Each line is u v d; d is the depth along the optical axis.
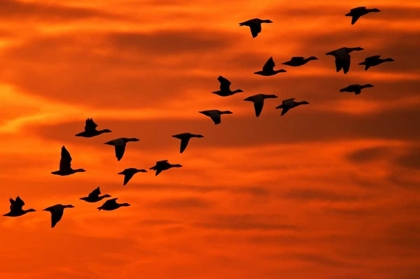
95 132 101.44
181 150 104.75
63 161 100.00
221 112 103.56
